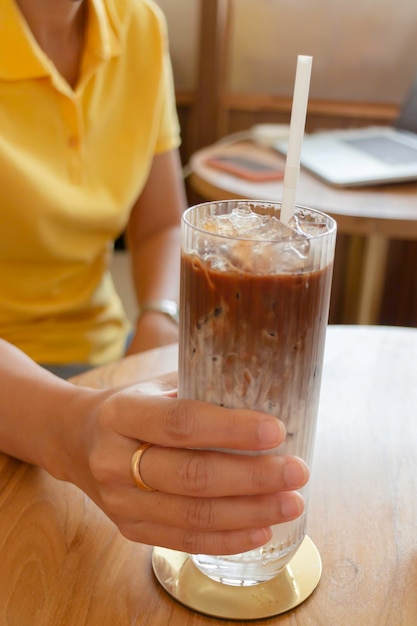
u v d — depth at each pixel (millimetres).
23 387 458
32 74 668
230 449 357
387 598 386
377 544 418
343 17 1658
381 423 517
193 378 363
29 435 446
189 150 1839
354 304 1309
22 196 676
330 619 375
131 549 412
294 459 354
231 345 349
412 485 461
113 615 374
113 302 872
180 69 1775
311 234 368
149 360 576
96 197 758
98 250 791
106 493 386
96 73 739
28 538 414
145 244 897
